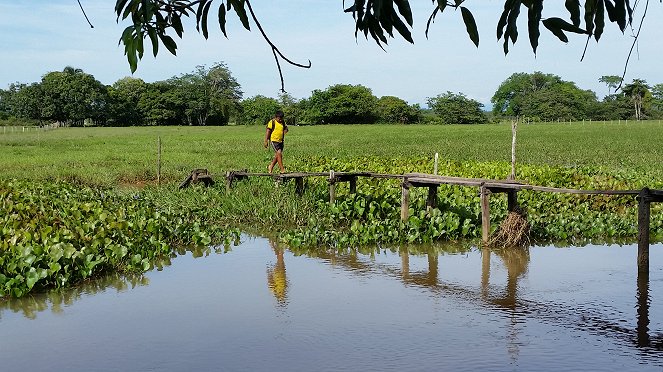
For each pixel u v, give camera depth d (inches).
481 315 301.0
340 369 235.5
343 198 611.2
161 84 4384.8
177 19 116.0
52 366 243.3
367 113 4296.3
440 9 98.3
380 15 104.9
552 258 428.1
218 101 4436.5
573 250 455.2
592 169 912.9
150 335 276.7
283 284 362.9
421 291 345.1
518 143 1711.4
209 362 244.5
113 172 922.1
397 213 558.3
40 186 721.0
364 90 4375.0
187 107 4320.9
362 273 389.4
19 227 461.4
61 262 369.1
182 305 322.0
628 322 290.5
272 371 234.5
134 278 381.4
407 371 232.7
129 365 242.8
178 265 416.5
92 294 345.7
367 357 247.3
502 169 858.1
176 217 551.2
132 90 4347.9
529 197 620.1
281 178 648.4
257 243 494.9
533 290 346.3
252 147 1551.4
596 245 474.0
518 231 466.9
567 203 609.6
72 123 4183.1
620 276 375.9
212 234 509.4
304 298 332.8
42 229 436.1
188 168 984.3
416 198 602.2
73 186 757.3
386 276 380.5
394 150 1448.1
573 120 4621.1
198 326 288.0
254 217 595.8
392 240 483.5
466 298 331.0
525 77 5723.4
